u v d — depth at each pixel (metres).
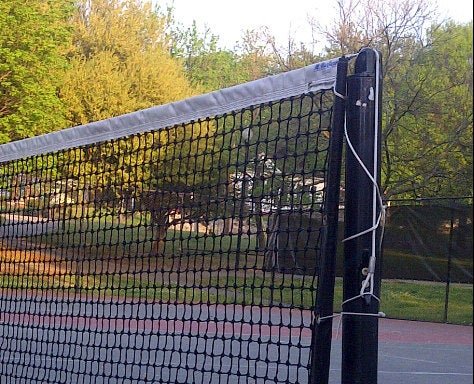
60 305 6.97
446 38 25.25
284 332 11.66
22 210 6.35
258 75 37.78
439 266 18.50
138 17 36.97
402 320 19.00
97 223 6.49
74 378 6.74
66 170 5.62
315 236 3.50
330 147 2.87
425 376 10.12
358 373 2.61
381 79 2.79
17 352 6.77
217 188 4.38
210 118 3.99
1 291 7.20
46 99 27.91
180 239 4.68
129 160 5.15
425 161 25.19
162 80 34.56
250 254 4.64
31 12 26.81
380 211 2.67
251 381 7.40
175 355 9.66
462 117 24.28
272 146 4.18
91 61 33.44
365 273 2.63
